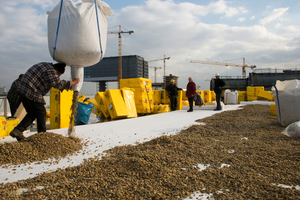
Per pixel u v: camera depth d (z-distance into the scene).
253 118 7.58
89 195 2.05
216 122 6.77
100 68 137.88
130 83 11.34
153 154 3.18
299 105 5.67
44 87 3.63
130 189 2.16
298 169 2.64
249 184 2.25
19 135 3.65
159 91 13.76
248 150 3.52
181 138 4.20
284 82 6.27
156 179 2.39
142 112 11.05
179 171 2.62
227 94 21.75
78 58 3.73
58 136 3.83
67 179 2.44
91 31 3.65
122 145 4.11
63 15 3.55
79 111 7.39
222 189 2.17
